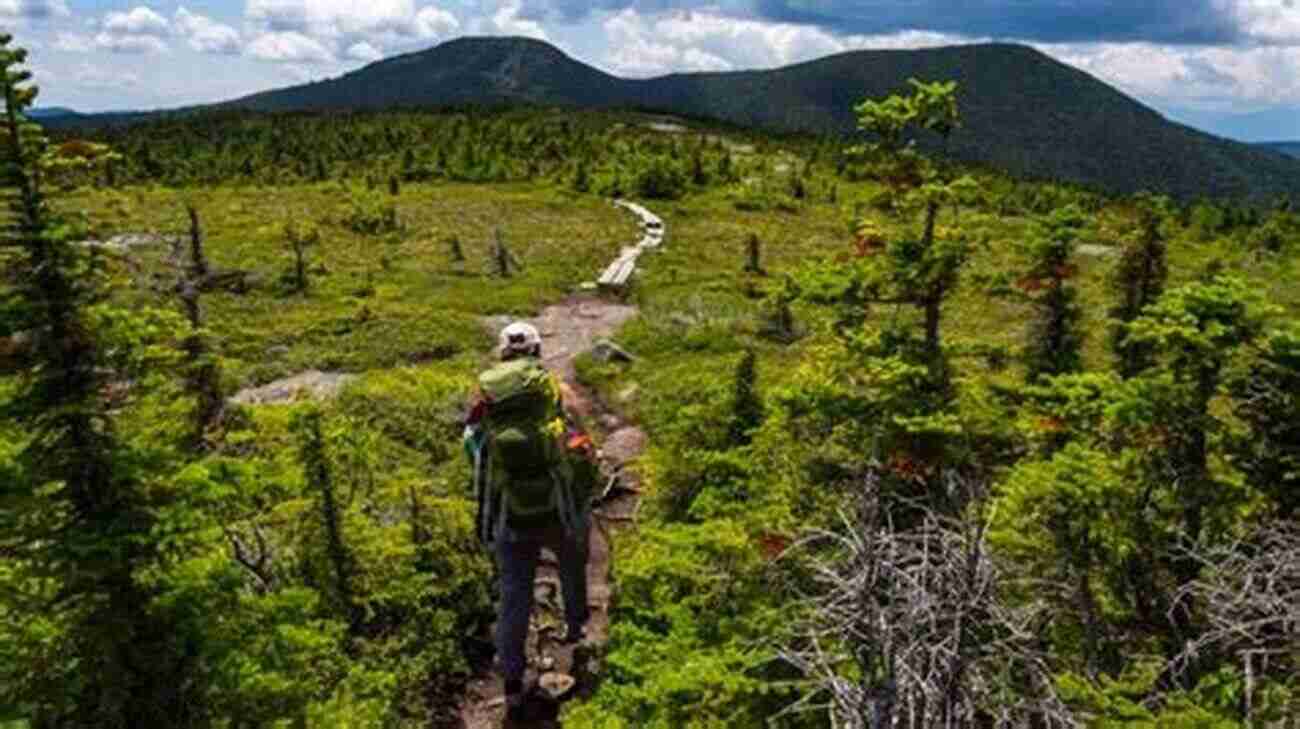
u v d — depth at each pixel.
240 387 19.66
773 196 67.56
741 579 8.06
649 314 26.41
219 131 106.50
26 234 5.23
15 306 5.24
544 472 7.75
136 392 5.76
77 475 5.59
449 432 15.04
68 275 5.40
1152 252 11.14
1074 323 10.77
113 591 5.55
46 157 5.29
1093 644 6.44
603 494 13.12
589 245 45.72
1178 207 61.91
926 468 8.02
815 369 9.94
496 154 83.19
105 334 5.51
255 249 40.69
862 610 4.52
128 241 36.91
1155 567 7.16
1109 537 7.03
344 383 19.72
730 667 6.88
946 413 8.30
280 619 6.21
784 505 8.52
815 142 113.88
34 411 5.42
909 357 8.70
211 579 5.81
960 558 4.58
